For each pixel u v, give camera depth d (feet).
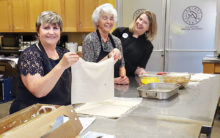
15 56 14.60
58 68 3.75
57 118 2.48
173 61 13.38
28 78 3.96
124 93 5.32
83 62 4.34
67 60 3.70
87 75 4.39
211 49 12.73
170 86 5.30
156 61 13.61
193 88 5.71
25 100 4.43
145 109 4.04
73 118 2.63
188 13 12.80
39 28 4.38
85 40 6.12
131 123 3.35
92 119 3.46
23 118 2.53
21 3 14.92
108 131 3.07
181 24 13.00
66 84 4.68
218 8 12.33
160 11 13.19
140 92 4.93
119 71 7.00
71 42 15.21
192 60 13.10
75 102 4.36
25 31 15.12
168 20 13.10
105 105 4.30
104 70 4.55
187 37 13.01
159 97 4.71
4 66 14.19
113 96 4.78
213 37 12.62
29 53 4.14
